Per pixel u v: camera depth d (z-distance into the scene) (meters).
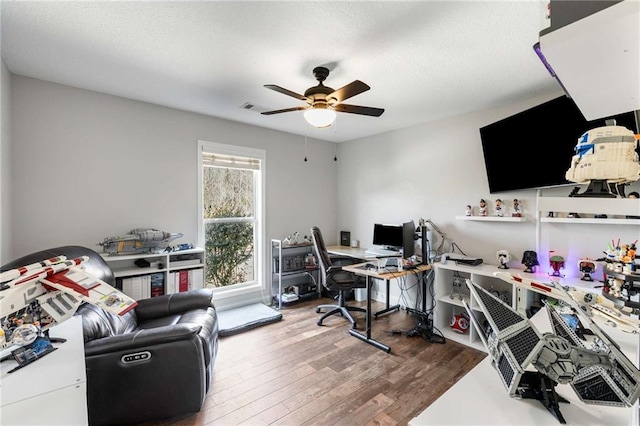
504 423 0.76
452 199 3.45
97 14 1.64
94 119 2.78
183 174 3.34
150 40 1.90
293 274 4.17
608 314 0.92
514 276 1.05
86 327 1.67
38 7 1.58
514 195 2.93
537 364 0.77
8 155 2.28
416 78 2.43
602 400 0.75
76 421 1.03
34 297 1.18
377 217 4.32
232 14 1.64
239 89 2.71
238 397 2.05
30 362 1.10
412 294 3.84
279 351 2.72
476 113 3.22
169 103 3.09
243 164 3.87
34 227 2.50
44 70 2.34
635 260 1.68
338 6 1.57
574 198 0.64
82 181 2.73
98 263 2.21
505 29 1.76
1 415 0.91
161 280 2.90
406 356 2.63
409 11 1.61
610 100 0.73
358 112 2.39
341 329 3.23
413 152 3.84
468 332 3.02
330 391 2.12
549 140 2.45
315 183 4.66
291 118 3.60
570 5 0.51
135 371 1.65
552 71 0.61
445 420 0.77
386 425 1.79
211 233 3.74
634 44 0.49
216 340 2.27
